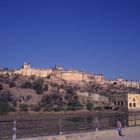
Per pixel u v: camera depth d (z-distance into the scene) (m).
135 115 28.33
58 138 19.44
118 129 24.45
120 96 135.50
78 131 21.80
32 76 164.25
